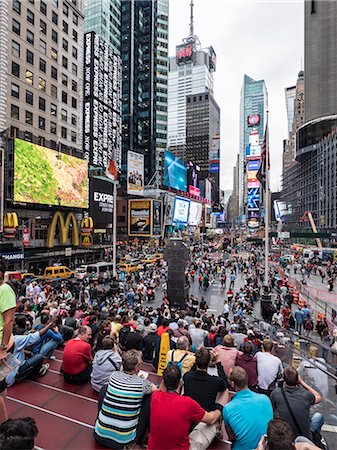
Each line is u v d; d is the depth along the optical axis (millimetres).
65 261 46469
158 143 149875
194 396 4375
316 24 114438
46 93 45406
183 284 24625
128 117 135625
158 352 7613
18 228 36312
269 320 18531
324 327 16562
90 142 90062
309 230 110500
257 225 76375
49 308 10953
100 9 115188
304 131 110625
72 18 51375
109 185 57562
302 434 4023
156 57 150625
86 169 49688
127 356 4410
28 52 42188
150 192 86000
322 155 99000
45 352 7215
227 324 17359
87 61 90625
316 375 6586
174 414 3545
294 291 27062
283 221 151875
